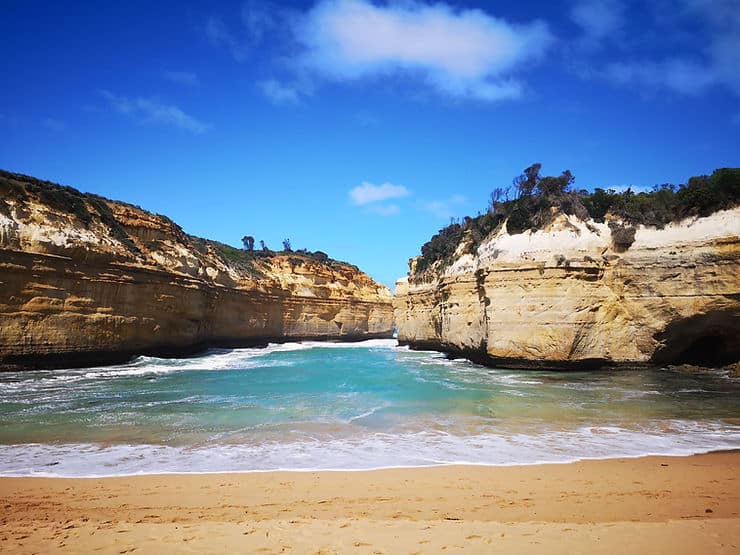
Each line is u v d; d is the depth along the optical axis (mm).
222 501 8234
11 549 6152
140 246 33000
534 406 16406
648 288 25203
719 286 23141
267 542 6387
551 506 8031
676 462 10609
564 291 25656
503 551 6090
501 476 9641
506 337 26812
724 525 6973
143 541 6430
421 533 6711
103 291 28172
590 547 6203
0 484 9109
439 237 46188
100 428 13508
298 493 8648
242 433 13008
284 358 37031
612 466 10328
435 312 42312
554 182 29547
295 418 14734
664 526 6941
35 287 24875
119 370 26844
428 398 18016
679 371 24719
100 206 31266
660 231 25438
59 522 7195
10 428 13508
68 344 26234
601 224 27109
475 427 13664
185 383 22234
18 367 24375
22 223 24844
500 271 27391
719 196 24266
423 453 11242
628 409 15867
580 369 25484
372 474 9758
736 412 15414
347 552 6070
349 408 16219
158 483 9180
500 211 33250
